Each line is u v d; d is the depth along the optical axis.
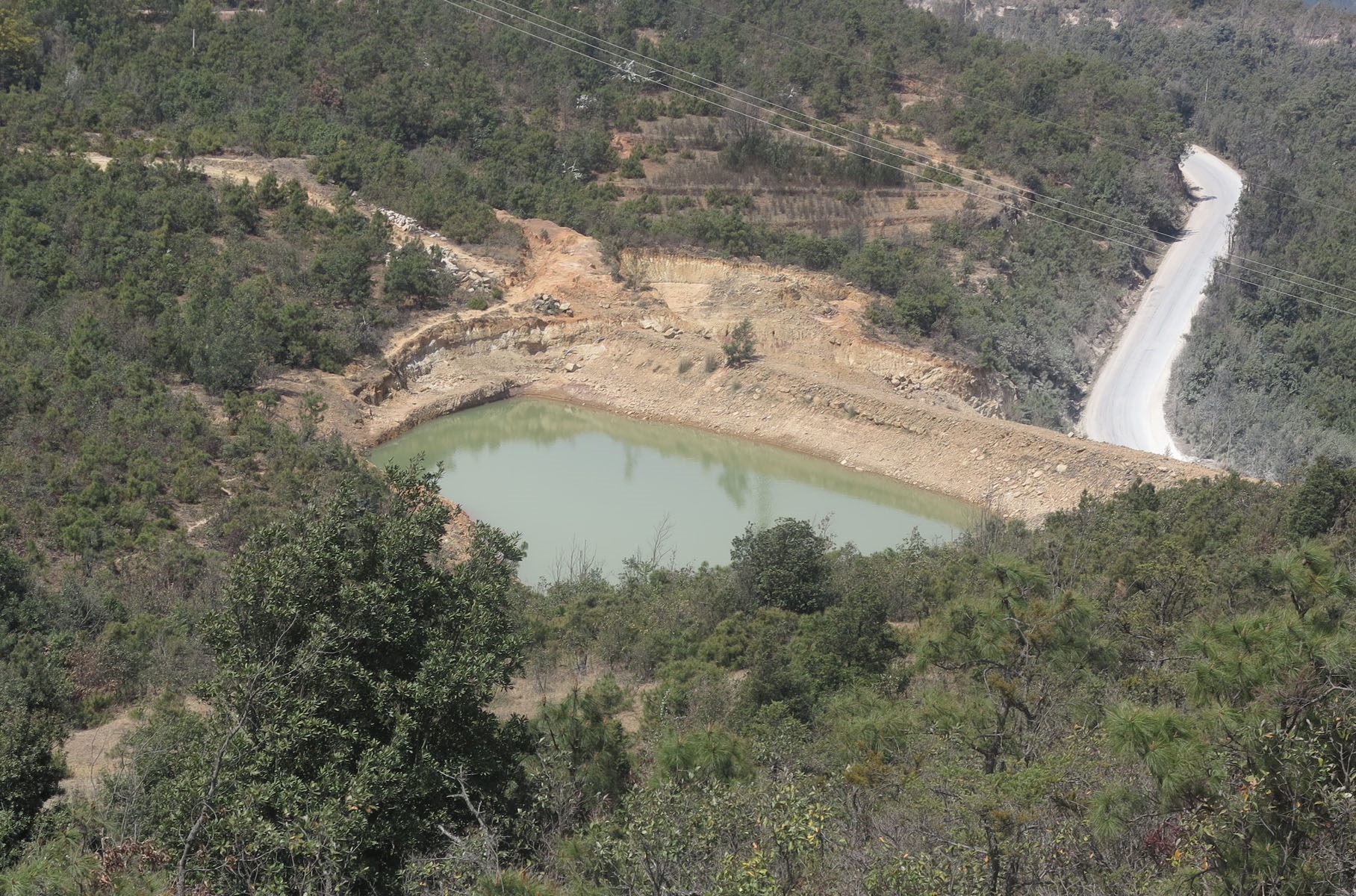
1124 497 56.25
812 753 25.69
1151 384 95.06
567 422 83.81
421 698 22.16
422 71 116.62
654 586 50.41
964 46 149.25
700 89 125.56
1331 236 109.94
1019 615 21.36
